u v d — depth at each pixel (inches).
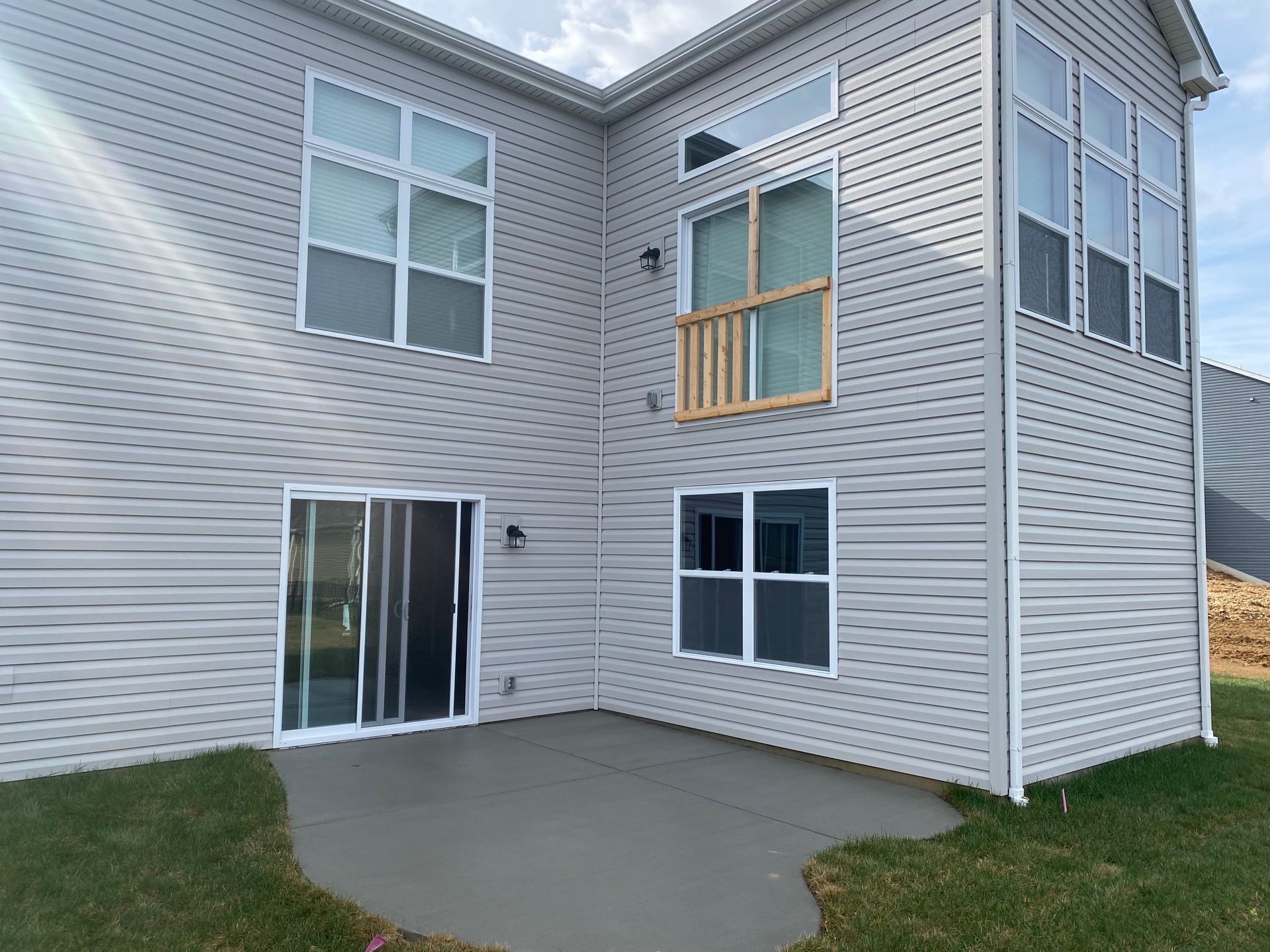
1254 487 922.7
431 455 337.7
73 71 269.1
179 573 280.4
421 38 335.3
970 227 264.4
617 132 394.3
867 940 161.2
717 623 333.7
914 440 274.1
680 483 351.6
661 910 173.6
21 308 257.8
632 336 379.2
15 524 253.9
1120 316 312.8
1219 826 234.8
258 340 299.1
